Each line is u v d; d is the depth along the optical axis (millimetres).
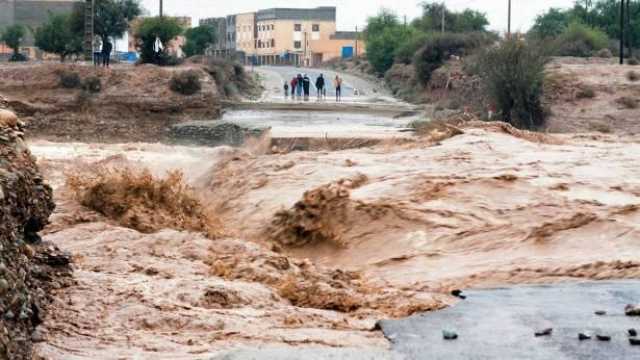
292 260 16375
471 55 70750
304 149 40781
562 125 55312
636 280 14656
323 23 169625
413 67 86062
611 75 63094
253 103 70938
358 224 20812
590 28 94062
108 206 22219
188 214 22938
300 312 12398
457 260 17891
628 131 54562
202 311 12016
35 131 66062
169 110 69500
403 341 11000
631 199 22062
